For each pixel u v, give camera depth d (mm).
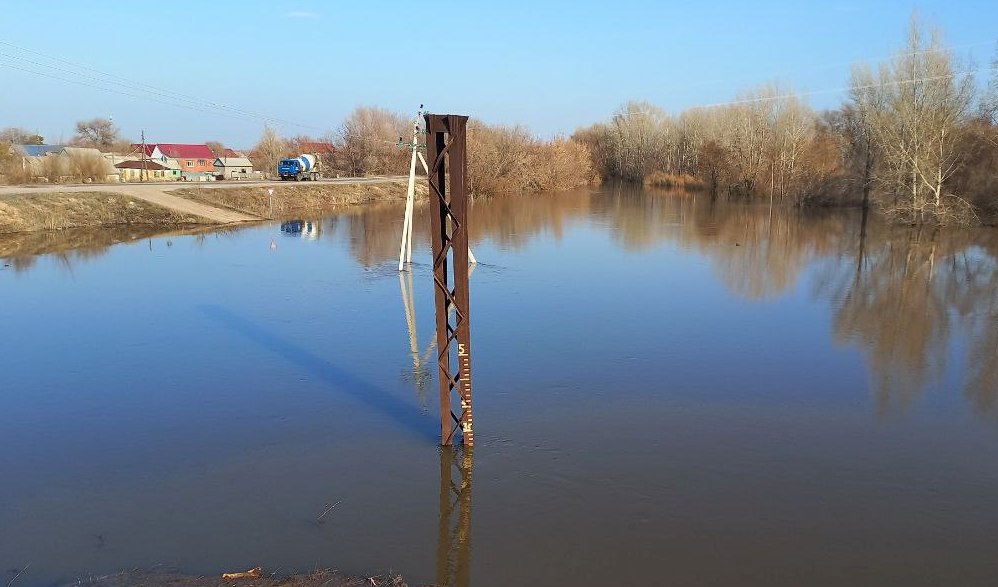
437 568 6914
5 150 52469
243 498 8312
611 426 10492
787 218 43781
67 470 9039
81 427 10422
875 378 12812
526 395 11781
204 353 14117
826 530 7660
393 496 8352
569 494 8398
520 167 70188
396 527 7676
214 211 41031
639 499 8281
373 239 32719
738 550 7254
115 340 15039
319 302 18844
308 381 12453
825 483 8766
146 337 15297
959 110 35812
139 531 7562
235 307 18219
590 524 7723
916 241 32125
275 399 11570
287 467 9125
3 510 8008
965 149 36781
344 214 46094
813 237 33969
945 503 8312
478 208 52656
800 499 8336
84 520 7793
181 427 10430
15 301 18828
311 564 6953
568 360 13703
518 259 26797
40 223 33312
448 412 9680
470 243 31516
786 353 14320
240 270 23844
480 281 22062
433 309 18062
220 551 7172
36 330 15828
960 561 7113
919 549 7324
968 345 14977
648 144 93750
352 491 8484
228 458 9398
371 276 22797
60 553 7117
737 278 22812
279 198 47281
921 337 15625
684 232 36219
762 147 60656
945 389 12242
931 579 6797
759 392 12031
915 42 36094
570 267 24891
